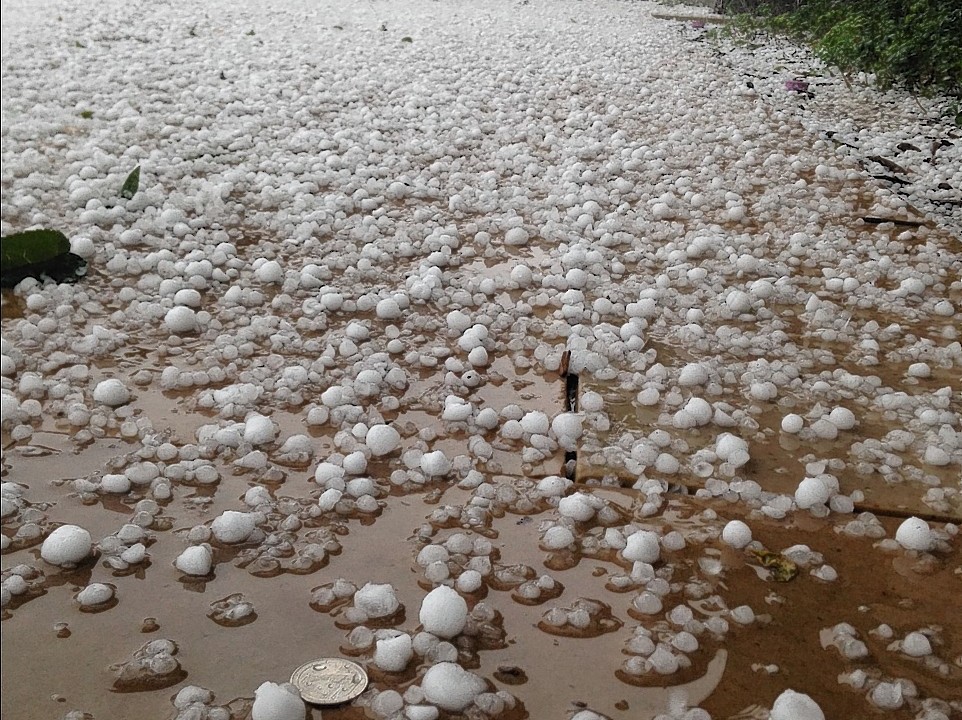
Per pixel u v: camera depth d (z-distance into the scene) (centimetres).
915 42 392
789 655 101
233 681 93
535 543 119
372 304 188
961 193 283
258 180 258
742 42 560
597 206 250
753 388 160
